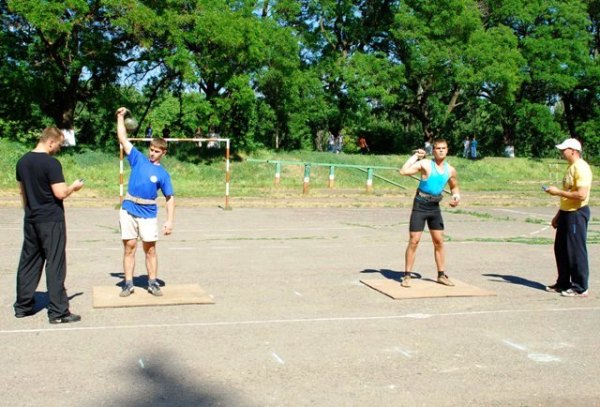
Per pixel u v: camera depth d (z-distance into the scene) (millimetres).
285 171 39375
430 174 9562
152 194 8578
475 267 11789
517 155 60500
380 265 11781
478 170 47250
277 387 5555
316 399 5305
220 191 31500
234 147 40875
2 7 34750
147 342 6758
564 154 9453
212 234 15938
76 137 43438
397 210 24125
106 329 7203
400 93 48812
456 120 57656
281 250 13391
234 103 38469
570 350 6777
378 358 6387
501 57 44719
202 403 5156
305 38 46688
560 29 50500
